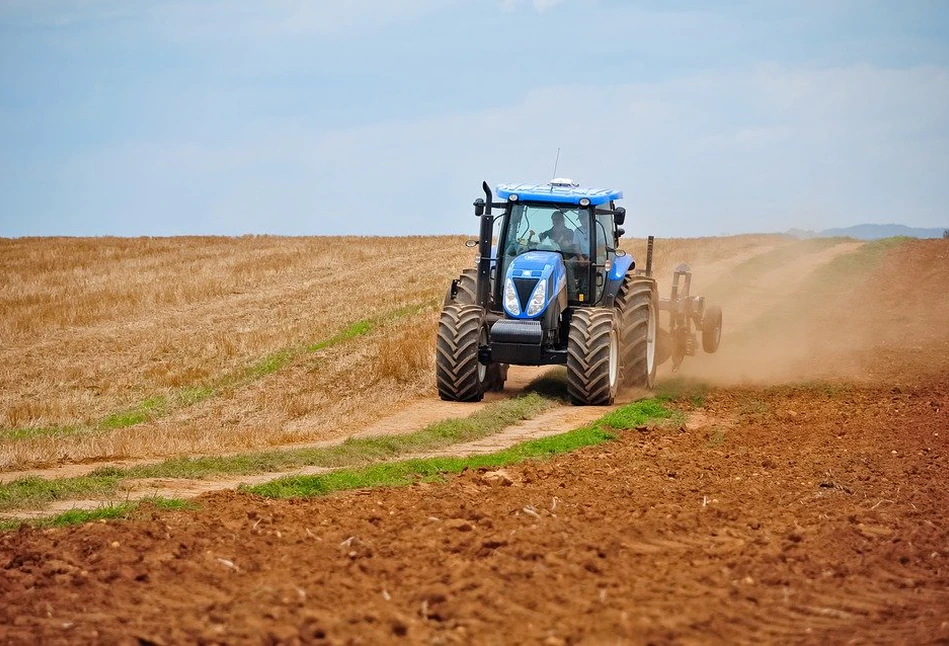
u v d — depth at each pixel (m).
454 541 16.00
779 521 18.06
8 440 32.94
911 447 27.58
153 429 33.50
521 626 11.83
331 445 28.66
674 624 11.89
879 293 71.44
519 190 37.38
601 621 11.95
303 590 13.31
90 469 26.45
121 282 77.94
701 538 16.67
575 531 16.86
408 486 22.28
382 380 42.19
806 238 108.88
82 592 13.73
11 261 90.25
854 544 16.44
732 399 37.78
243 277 80.50
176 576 14.51
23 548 16.41
